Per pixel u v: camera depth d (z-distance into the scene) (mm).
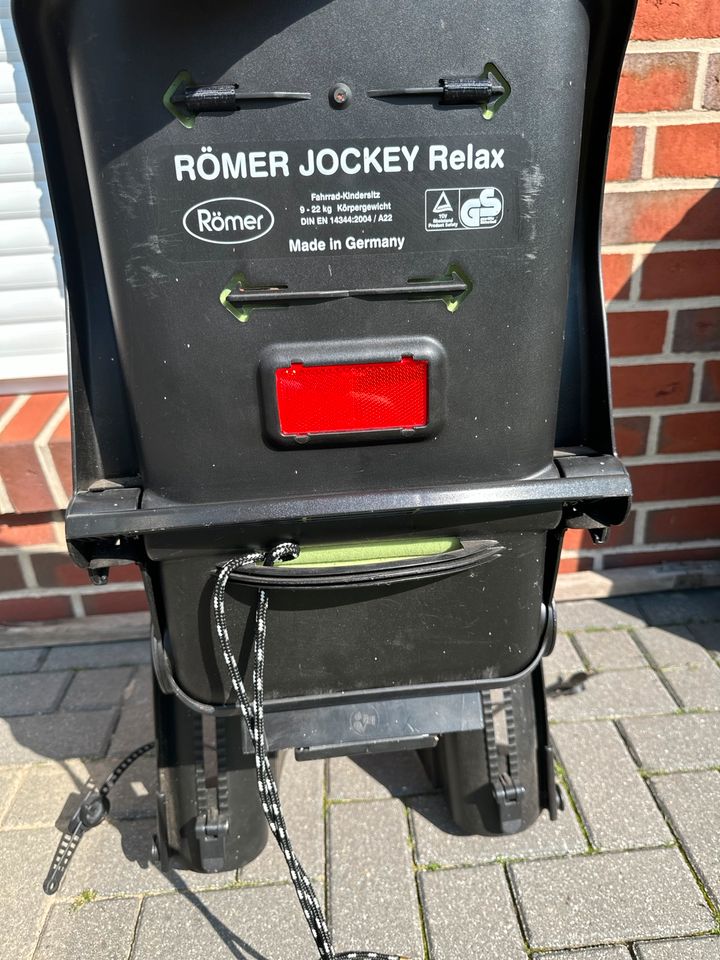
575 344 949
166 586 892
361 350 784
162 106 693
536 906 1127
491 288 776
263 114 700
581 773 1348
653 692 1524
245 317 767
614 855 1199
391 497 840
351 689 964
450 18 683
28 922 1146
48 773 1419
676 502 1765
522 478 872
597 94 817
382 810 1303
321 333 778
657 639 1675
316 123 705
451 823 1271
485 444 847
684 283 1552
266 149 710
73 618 1779
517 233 759
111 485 908
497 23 689
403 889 1163
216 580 875
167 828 1173
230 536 855
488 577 910
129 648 1751
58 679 1660
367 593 892
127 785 1384
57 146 800
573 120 745
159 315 764
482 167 733
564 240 791
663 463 1719
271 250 745
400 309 776
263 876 1196
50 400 1653
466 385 814
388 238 749
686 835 1224
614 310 1570
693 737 1414
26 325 1568
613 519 916
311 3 668
